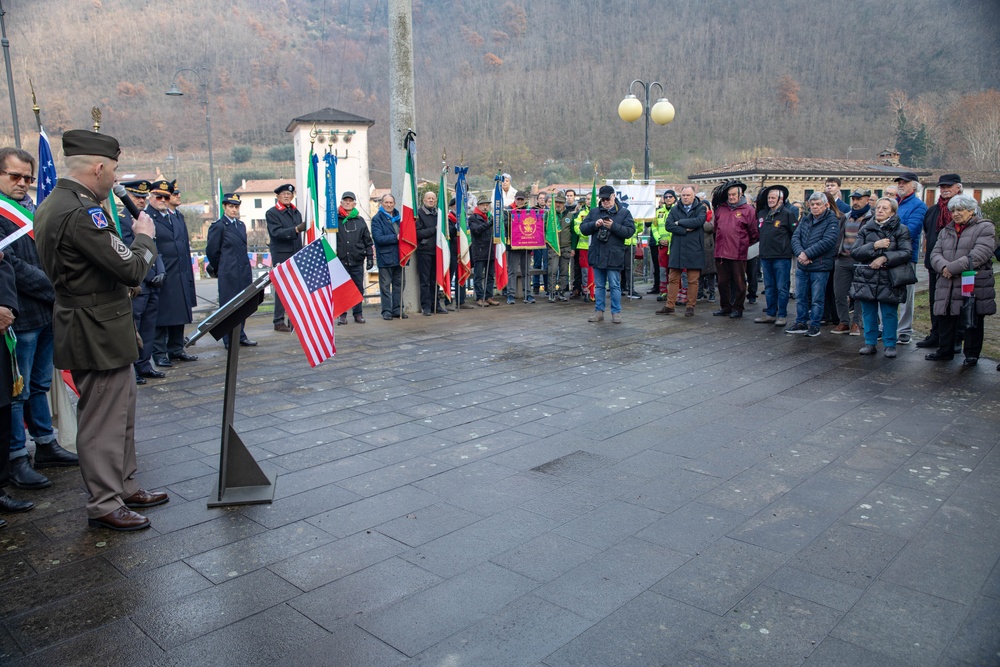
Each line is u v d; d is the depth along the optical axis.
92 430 3.67
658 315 11.00
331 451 4.84
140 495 3.97
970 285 7.03
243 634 2.77
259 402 6.10
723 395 6.22
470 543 3.50
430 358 7.84
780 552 3.38
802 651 2.62
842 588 3.06
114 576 3.22
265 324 10.51
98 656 2.64
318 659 2.60
